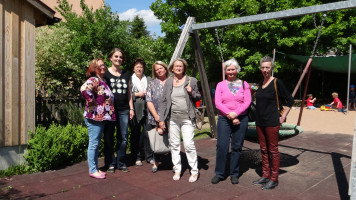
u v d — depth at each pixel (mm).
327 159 5113
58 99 5930
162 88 4094
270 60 3609
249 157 5141
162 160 4996
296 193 3527
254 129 4398
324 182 3934
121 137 4320
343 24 14930
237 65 3766
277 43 14508
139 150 4680
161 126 3947
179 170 4023
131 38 10047
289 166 4691
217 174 3918
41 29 9336
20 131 4297
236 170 3881
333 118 11633
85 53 8852
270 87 3580
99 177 4004
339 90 21516
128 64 9414
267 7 14266
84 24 9336
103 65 3904
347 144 6402
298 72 19453
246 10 11797
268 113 3596
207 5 10156
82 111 6176
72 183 3816
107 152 4266
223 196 3426
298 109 15219
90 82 3736
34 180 3912
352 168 2676
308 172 4371
